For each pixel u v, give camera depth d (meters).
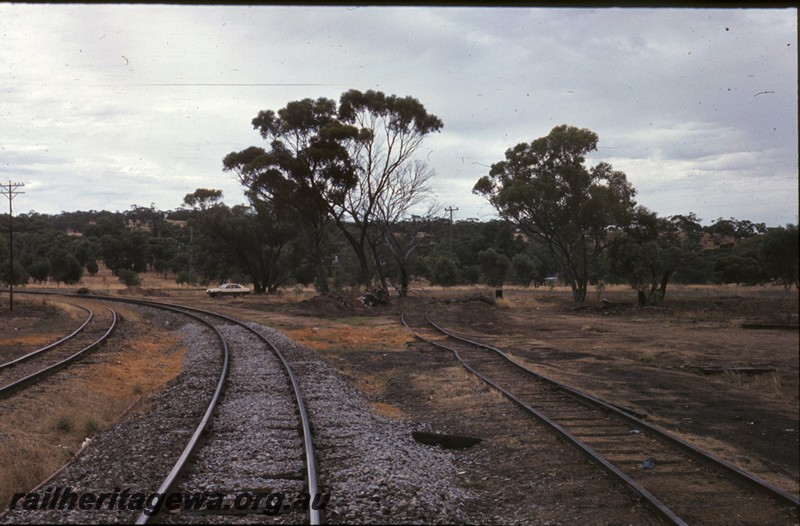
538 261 107.00
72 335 24.67
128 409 11.80
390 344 24.05
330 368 16.75
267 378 14.76
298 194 51.69
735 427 10.43
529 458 8.52
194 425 10.12
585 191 52.09
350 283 74.75
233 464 7.79
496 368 16.73
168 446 8.81
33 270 94.44
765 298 43.56
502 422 10.67
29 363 17.45
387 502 6.60
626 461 8.22
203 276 95.06
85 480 7.30
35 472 7.96
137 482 7.20
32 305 44.19
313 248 55.84
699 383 14.73
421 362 18.69
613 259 50.94
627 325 32.47
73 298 54.44
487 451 9.20
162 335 27.28
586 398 11.98
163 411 11.43
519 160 54.81
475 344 22.02
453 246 112.44
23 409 11.47
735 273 70.25
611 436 9.55
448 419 11.47
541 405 11.89
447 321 34.31
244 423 10.11
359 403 12.61
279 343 22.36
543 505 6.84
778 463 8.41
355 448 8.68
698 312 38.00
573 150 52.69
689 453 8.42
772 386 14.11
